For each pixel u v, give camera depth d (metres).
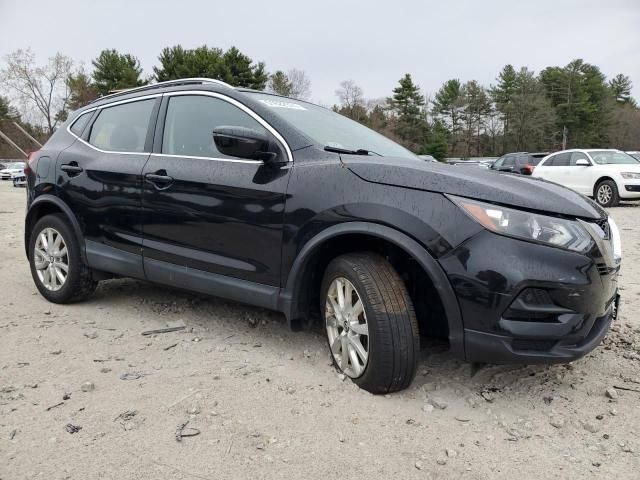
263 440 2.43
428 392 2.91
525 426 2.60
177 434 2.46
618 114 81.75
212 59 43.72
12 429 2.49
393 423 2.59
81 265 4.26
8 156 65.50
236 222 3.29
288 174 3.12
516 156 19.94
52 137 4.74
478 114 80.88
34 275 4.57
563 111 79.19
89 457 2.29
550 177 15.35
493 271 2.51
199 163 3.54
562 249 2.54
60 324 3.96
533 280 2.49
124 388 2.91
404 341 2.73
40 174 4.51
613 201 13.80
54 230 4.38
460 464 2.29
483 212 2.57
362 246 3.09
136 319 4.09
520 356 2.55
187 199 3.52
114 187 3.96
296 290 3.08
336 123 3.86
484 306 2.54
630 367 3.26
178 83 3.97
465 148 82.12
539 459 2.34
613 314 3.07
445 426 2.58
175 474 2.18
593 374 3.17
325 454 2.33
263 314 4.18
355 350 2.92
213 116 3.62
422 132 76.56
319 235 2.93
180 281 3.63
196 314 4.20
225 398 2.80
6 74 58.06
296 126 3.36
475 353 2.60
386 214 2.71
